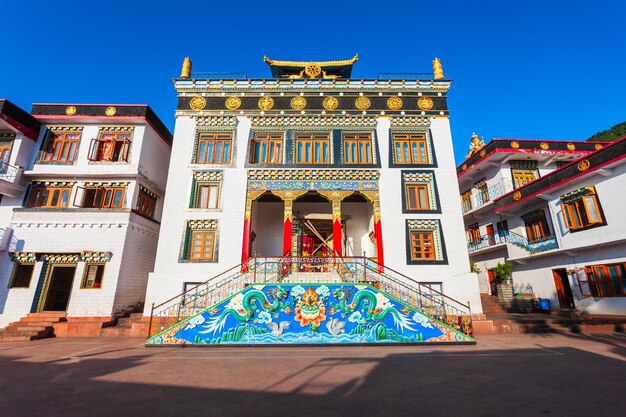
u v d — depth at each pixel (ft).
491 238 73.92
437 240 47.03
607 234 45.91
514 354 28.04
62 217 48.29
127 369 23.07
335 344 32.37
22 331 40.04
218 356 27.61
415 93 53.67
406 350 30.09
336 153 50.78
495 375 21.01
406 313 33.71
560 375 20.88
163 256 45.29
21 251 46.78
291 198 48.67
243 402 16.10
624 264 45.06
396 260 45.85
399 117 52.60
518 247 63.16
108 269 46.21
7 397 16.96
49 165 51.37
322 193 49.08
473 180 81.00
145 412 14.82
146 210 55.01
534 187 57.98
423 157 51.49
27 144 51.72
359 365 24.07
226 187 48.75
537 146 69.00
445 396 16.87
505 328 41.83
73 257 46.62
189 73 56.18
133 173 50.98
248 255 45.88
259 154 51.57
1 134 51.21
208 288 43.93
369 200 49.14
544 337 37.93
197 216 47.34
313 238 56.95
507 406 15.39
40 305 44.96
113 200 51.01
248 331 32.83
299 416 14.29
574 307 53.16
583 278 50.88
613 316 45.80
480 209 74.54
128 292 48.19
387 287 44.19
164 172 60.44
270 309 33.58
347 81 53.83
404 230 47.29
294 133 52.03
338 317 33.47
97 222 48.08
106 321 43.55
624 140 42.86
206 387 18.65
